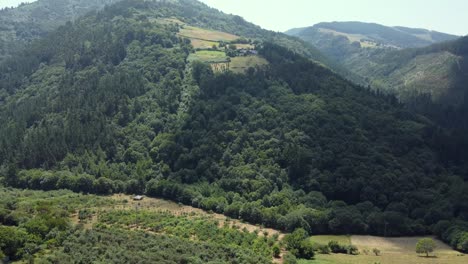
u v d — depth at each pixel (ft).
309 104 597.52
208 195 501.15
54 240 329.93
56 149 577.02
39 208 414.62
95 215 437.99
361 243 409.69
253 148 538.06
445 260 362.74
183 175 528.63
